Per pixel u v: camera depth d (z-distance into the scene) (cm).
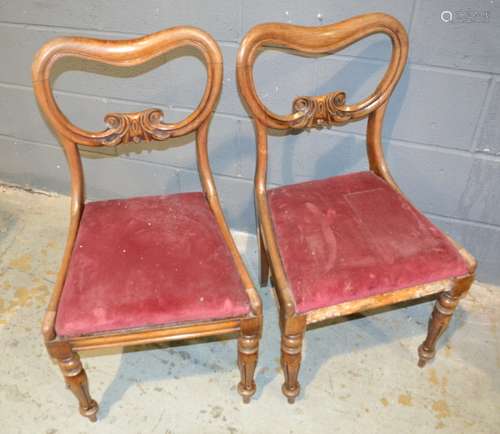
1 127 191
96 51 110
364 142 154
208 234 121
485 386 142
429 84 136
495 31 123
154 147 175
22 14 155
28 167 202
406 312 163
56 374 145
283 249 117
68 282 110
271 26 112
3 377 144
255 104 121
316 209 127
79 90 167
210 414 136
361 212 126
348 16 131
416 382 143
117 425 134
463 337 155
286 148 162
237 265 115
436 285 118
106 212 128
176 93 159
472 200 154
